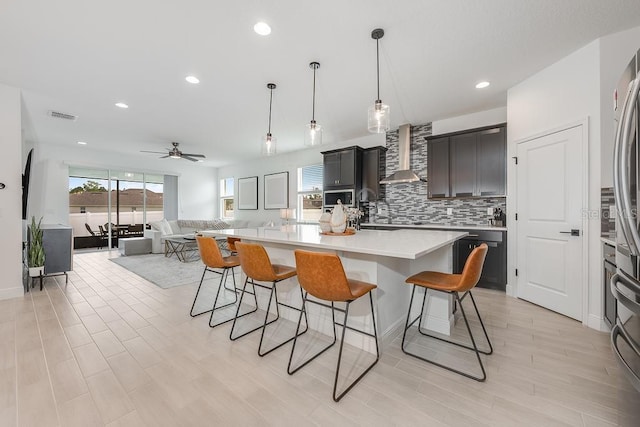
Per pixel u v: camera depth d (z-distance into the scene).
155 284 3.90
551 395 1.56
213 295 3.41
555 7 2.03
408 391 1.61
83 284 3.90
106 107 3.96
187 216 8.71
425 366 1.87
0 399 1.53
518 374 1.76
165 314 2.79
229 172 9.02
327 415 1.43
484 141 3.87
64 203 6.35
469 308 2.92
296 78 3.11
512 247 3.31
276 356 2.00
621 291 1.13
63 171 6.34
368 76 3.07
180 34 2.32
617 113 1.38
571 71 2.62
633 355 1.08
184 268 4.93
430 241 2.06
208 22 2.17
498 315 2.72
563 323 2.53
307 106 3.96
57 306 3.01
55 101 3.72
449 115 4.34
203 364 1.90
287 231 3.01
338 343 2.20
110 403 1.51
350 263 2.21
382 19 2.14
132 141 5.92
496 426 1.35
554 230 2.80
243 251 2.11
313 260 1.64
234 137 5.61
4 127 3.19
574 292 2.61
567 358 1.94
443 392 1.60
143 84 3.23
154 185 8.08
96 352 2.04
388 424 1.37
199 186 9.01
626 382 1.55
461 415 1.42
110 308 2.96
